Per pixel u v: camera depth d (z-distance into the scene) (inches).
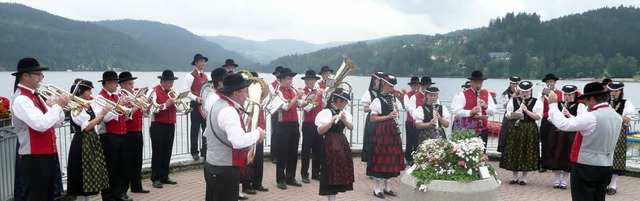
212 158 179.3
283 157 300.2
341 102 248.1
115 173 244.4
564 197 291.6
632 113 297.3
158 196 271.7
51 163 196.7
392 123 281.3
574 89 301.7
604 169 208.4
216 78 228.5
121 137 245.4
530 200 284.4
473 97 337.4
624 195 299.3
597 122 204.7
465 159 205.2
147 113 276.1
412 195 206.4
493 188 203.3
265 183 314.0
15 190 210.7
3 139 217.9
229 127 170.4
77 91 220.4
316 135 319.9
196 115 343.0
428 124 308.8
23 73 183.2
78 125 223.3
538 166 315.6
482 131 338.6
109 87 240.1
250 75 215.5
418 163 216.1
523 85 314.7
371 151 283.1
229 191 180.2
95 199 262.5
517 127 317.7
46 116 183.6
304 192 292.0
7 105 225.6
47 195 195.6
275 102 286.0
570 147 303.0
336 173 246.4
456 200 196.4
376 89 294.7
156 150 291.4
